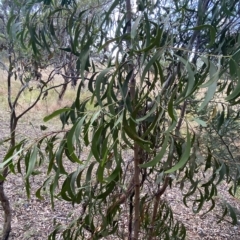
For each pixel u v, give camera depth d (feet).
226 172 3.76
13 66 5.20
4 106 17.66
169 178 4.19
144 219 4.42
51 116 2.15
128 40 2.69
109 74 3.04
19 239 7.08
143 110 3.05
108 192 3.43
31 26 3.46
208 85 1.70
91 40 2.94
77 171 3.33
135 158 3.23
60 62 4.73
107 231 3.98
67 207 8.65
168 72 3.17
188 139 1.96
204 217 8.80
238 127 5.83
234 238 8.09
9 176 10.15
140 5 2.93
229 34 3.38
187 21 3.46
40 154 3.51
